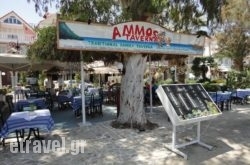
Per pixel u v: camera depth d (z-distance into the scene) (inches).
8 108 287.3
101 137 267.3
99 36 277.6
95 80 1011.9
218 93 431.8
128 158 206.5
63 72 567.5
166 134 277.0
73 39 263.4
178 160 201.3
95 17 339.9
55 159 205.8
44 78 811.4
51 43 376.5
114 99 524.7
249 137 264.4
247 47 854.5
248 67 937.5
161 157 208.1
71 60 383.9
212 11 304.2
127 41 295.4
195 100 228.2
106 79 1043.3
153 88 493.7
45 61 405.1
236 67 924.0
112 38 285.4
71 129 303.4
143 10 303.4
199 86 244.8
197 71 807.7
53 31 378.3
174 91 222.8
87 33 270.8
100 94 457.7
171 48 338.6
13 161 202.5
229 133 280.5
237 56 880.9
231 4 695.1
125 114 315.0
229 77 764.6
